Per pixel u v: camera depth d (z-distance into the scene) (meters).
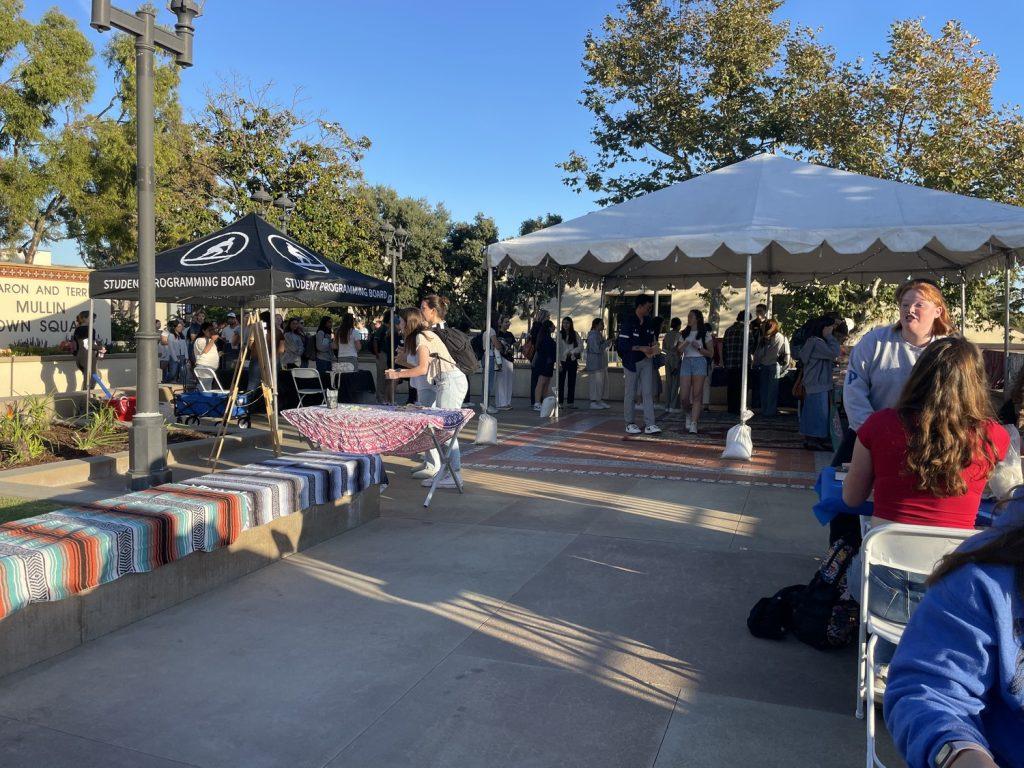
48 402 10.02
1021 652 1.24
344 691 3.37
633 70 17.38
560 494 7.23
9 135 23.97
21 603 3.35
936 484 2.80
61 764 2.79
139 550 3.96
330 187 25.70
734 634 4.01
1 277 17.95
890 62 16.12
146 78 6.05
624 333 11.13
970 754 1.16
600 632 4.02
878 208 8.57
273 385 8.86
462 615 4.24
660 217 9.48
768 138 17.05
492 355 14.37
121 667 3.57
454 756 2.87
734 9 16.50
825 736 3.02
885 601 2.88
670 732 3.04
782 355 14.66
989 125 15.84
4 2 22.39
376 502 6.29
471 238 43.19
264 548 5.03
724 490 7.43
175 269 8.65
